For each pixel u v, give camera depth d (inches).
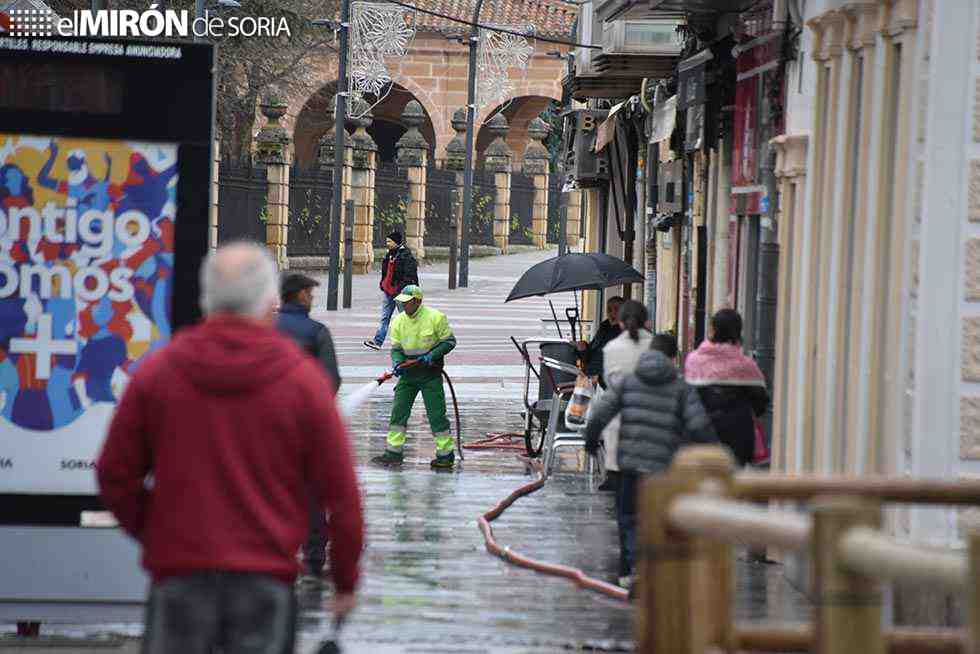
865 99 1165.7
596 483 1887.3
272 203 5974.4
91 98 960.9
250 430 613.6
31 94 959.0
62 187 964.6
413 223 6850.4
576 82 2571.4
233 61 5866.1
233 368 613.6
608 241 2997.0
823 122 1289.4
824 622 419.8
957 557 386.9
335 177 4901.6
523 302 5339.6
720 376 1293.1
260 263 631.2
